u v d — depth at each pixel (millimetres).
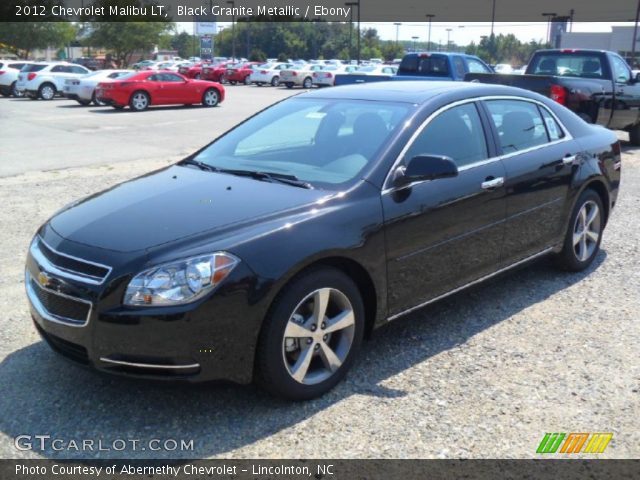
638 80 12234
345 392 3656
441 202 4102
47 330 3441
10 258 5957
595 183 5586
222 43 98000
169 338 3111
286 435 3256
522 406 3502
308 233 3451
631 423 3354
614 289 5250
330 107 4641
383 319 3916
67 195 8594
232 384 3477
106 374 3248
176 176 4277
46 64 28828
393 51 96938
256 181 4004
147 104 23094
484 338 4340
